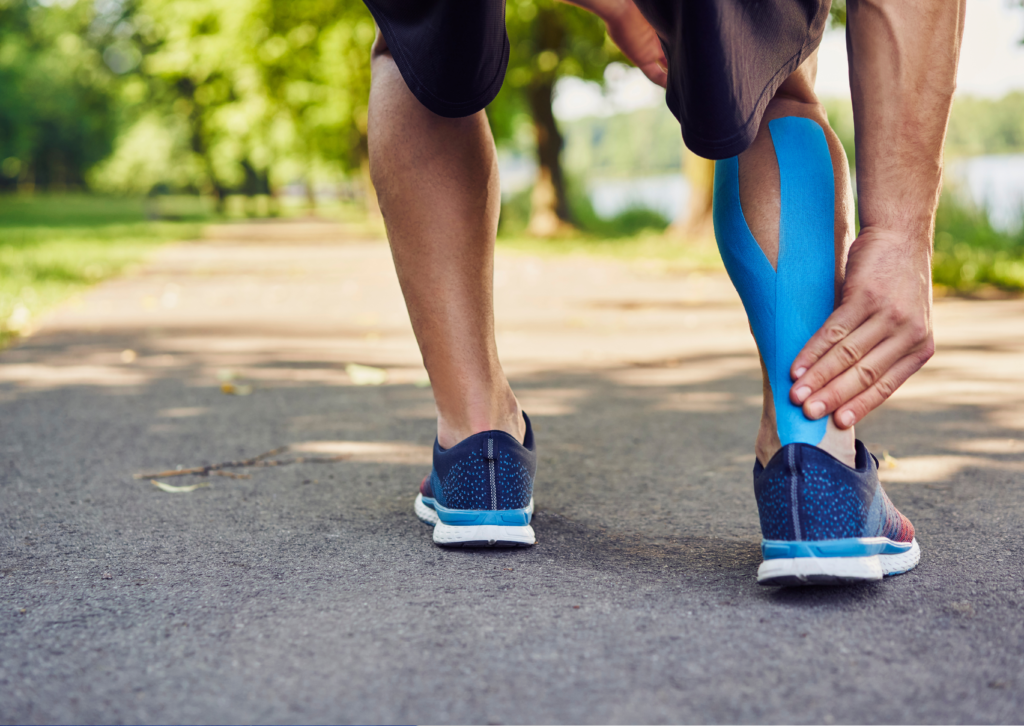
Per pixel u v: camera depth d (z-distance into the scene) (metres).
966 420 2.60
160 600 1.30
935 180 1.24
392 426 2.63
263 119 19.91
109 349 4.25
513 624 1.19
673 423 2.67
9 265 8.55
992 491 1.88
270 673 1.06
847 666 1.05
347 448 2.36
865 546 1.24
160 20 16.84
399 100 1.49
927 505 1.78
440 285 1.52
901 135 1.22
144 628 1.20
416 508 1.72
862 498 1.24
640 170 38.34
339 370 3.66
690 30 1.10
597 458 2.25
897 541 1.35
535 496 1.90
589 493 1.92
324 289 7.35
